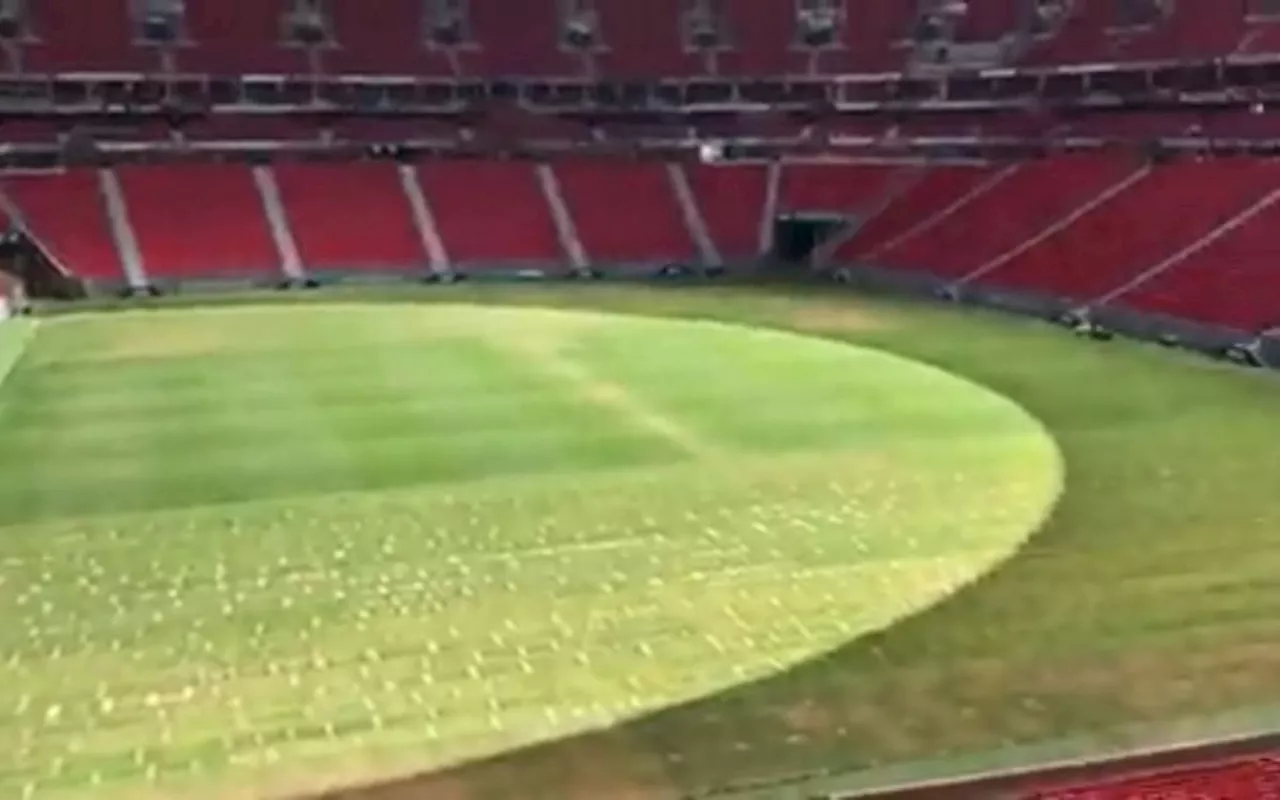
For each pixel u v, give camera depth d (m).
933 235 55.00
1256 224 44.72
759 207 60.78
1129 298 44.12
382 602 21.42
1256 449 28.88
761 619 20.67
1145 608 20.80
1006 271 49.84
